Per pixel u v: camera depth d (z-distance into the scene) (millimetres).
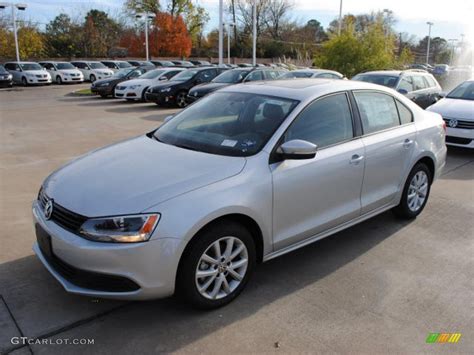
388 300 3439
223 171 3227
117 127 11859
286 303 3371
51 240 3043
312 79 4598
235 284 3354
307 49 60281
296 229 3664
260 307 3312
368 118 4332
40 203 3395
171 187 3016
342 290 3572
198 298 3129
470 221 5121
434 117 5316
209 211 2988
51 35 57094
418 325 3127
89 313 3191
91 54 56625
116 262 2801
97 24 61906
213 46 68000
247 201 3201
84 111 15438
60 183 3328
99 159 3650
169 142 3898
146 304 3314
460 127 8438
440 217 5234
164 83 16906
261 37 67438
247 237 3314
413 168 4891
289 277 3766
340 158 3887
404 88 11523
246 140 3594
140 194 2955
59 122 12719
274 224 3475
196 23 62031
